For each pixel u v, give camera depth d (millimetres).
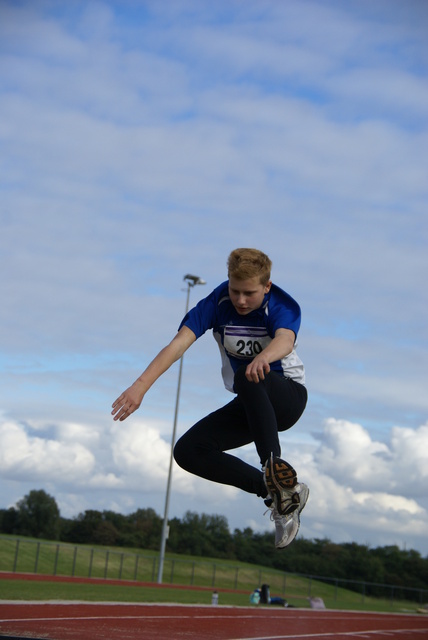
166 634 8617
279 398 3143
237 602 24312
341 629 15219
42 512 84812
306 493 3014
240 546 82750
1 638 3855
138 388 3012
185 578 45156
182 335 3223
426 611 36844
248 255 3094
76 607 12164
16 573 29469
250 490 3363
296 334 3131
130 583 34031
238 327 3256
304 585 51062
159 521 84875
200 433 3354
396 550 83625
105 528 81812
